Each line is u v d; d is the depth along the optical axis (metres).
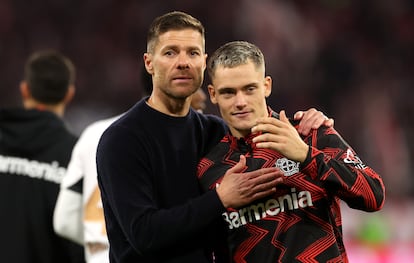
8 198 16.09
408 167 43.28
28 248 16.02
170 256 11.91
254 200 11.50
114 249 12.24
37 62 16.66
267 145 11.16
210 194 11.40
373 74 50.31
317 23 52.03
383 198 11.59
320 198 11.77
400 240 29.39
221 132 12.77
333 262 11.57
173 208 11.48
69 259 16.12
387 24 53.00
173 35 11.66
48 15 50.34
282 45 49.31
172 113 12.20
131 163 11.76
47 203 16.12
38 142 16.23
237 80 11.62
